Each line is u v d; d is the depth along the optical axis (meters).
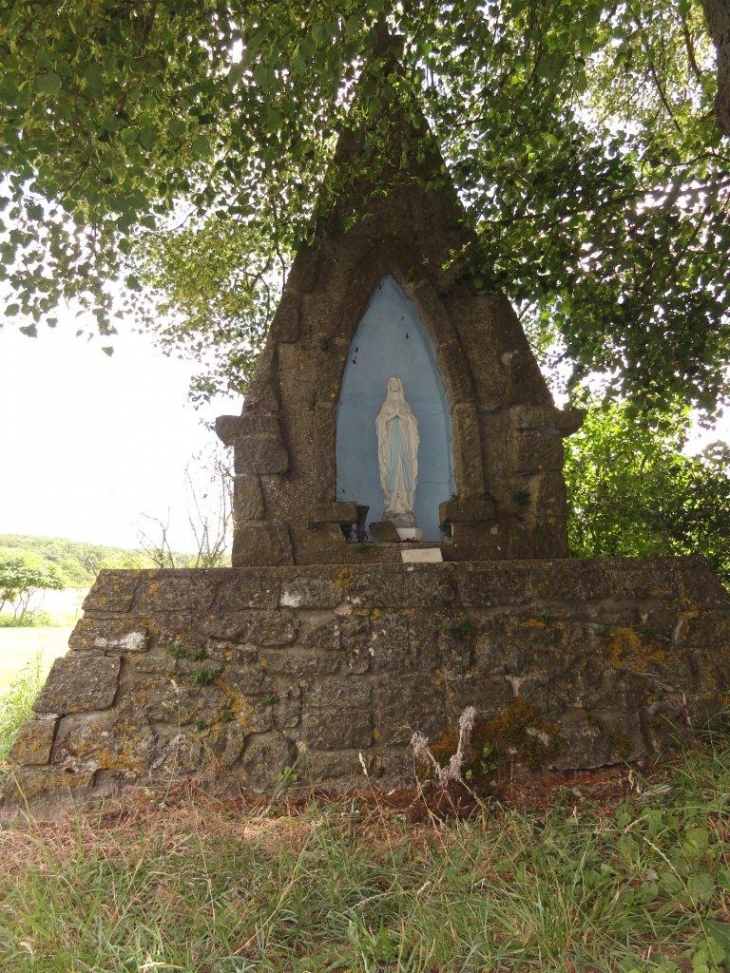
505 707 4.78
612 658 5.05
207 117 6.29
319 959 2.91
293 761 4.57
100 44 5.44
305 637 4.94
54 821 4.29
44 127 5.68
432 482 6.54
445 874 3.42
